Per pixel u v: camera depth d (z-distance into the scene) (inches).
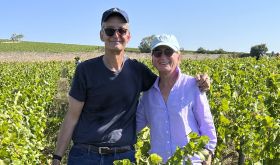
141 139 161.2
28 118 291.6
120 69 151.6
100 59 151.3
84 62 152.3
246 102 304.3
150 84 160.2
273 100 253.0
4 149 215.0
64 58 2351.1
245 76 497.0
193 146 136.1
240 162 281.0
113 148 151.1
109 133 150.3
